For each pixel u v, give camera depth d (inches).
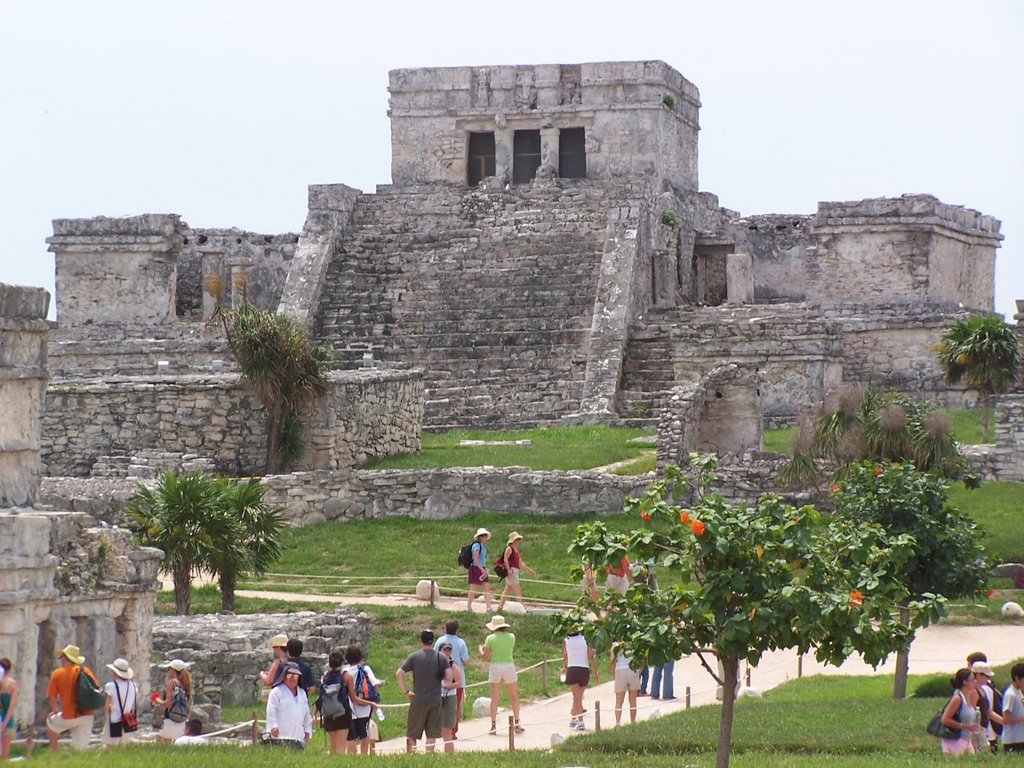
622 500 2251.5
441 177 4025.6
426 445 2815.0
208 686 1533.0
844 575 1064.8
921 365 3208.7
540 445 2716.5
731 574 1035.9
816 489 2212.1
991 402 2753.4
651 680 1604.3
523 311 3383.4
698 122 4205.2
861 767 1152.8
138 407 2536.9
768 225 4050.2
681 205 3976.4
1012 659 1683.1
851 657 1781.5
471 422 3056.1
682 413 2336.4
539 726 1450.5
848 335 3253.0
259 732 1339.8
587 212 3636.8
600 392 3085.6
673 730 1331.2
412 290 3503.9
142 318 3718.0
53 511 1353.3
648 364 3211.1
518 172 4111.7
